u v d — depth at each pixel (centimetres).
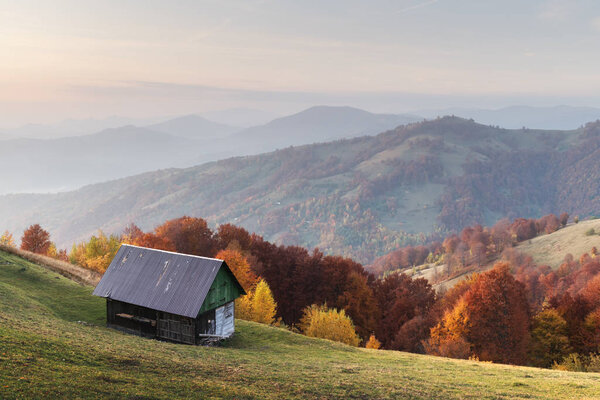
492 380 3023
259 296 6159
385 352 4431
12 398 1662
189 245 9400
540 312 7231
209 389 2164
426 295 9238
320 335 5969
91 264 7438
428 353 6069
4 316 3078
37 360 2133
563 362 5938
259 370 2747
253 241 10300
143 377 2219
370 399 2325
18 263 5759
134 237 9512
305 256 9650
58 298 4825
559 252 18838
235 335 4394
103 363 2350
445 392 2562
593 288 7731
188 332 3894
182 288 3988
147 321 4031
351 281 8519
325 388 2456
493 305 6206
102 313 4541
